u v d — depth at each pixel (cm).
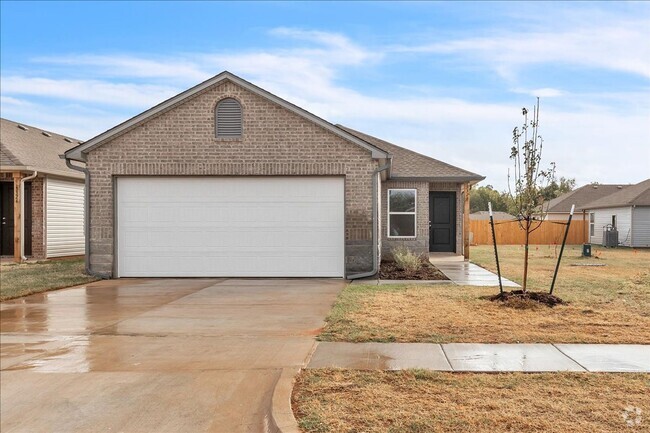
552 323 752
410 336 684
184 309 918
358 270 1325
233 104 1345
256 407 471
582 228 3422
